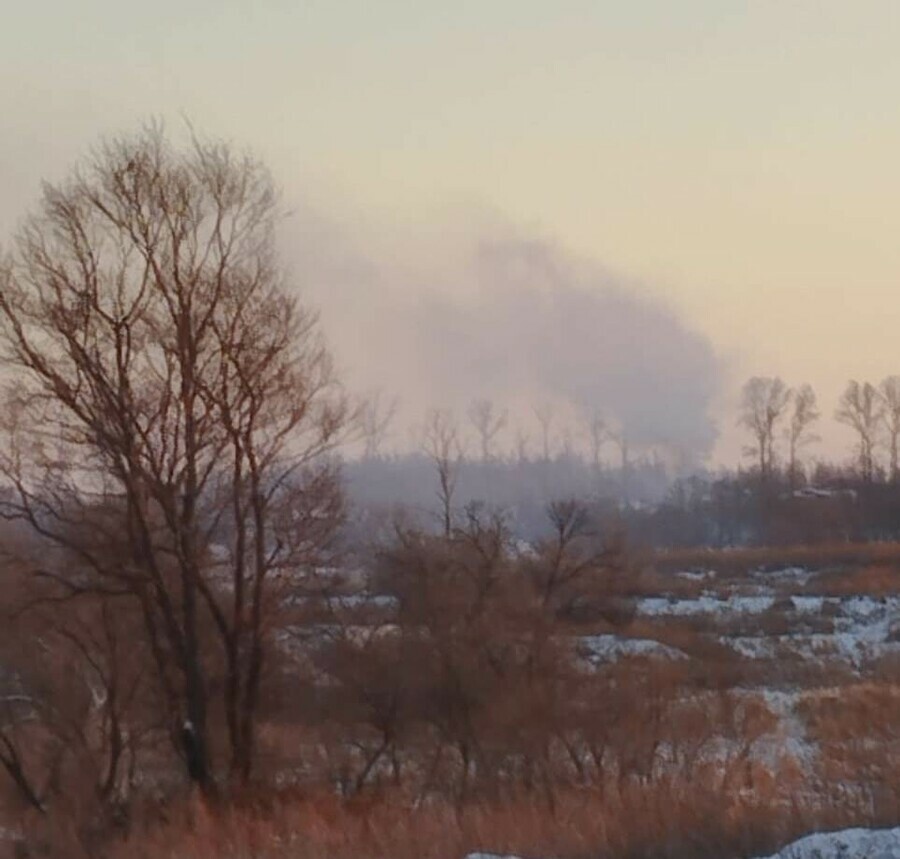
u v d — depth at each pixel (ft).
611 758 175.83
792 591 370.32
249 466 187.73
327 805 160.04
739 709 197.88
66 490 181.78
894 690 226.79
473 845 107.24
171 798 181.88
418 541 209.87
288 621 195.00
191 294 183.73
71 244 179.42
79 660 197.98
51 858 169.27
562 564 235.20
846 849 82.69
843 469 624.59
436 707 190.49
